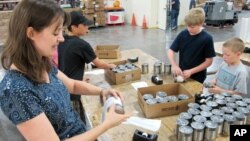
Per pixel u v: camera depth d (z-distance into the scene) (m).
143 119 1.46
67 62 1.99
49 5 0.87
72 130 1.08
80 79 2.07
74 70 2.03
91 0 8.03
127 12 9.16
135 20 8.77
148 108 1.44
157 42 6.36
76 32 2.09
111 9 8.62
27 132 0.85
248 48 2.67
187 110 1.41
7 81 0.86
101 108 1.61
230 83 1.98
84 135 0.96
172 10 7.50
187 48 2.30
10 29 0.87
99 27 8.46
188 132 1.17
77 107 1.87
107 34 7.41
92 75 2.20
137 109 1.58
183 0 8.01
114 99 1.28
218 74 2.14
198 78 2.23
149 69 2.28
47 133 0.86
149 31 7.66
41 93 0.92
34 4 0.84
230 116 1.28
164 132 1.33
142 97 1.53
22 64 0.88
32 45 0.88
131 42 6.44
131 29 8.05
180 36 2.36
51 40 0.89
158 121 1.43
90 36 7.19
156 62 2.30
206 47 2.23
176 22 7.79
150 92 1.65
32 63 0.89
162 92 1.63
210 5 7.70
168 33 7.30
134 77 2.03
